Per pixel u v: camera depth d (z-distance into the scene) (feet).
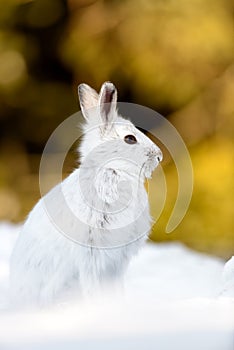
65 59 23.38
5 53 24.06
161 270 14.11
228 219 21.47
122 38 22.49
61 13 23.70
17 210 23.95
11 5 23.70
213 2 22.18
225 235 21.40
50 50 24.22
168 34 22.11
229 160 21.89
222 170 21.75
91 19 22.81
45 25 23.84
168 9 22.13
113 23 22.59
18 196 24.20
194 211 21.58
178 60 22.29
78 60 23.21
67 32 23.44
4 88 24.32
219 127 22.43
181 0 22.13
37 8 23.77
